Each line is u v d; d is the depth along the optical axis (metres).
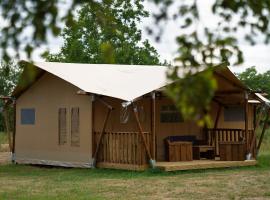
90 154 17.36
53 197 11.40
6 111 21.36
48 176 15.79
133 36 35.88
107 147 17.03
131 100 15.54
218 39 3.00
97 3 4.05
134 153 16.11
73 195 11.70
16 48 2.99
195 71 2.78
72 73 18.22
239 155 17.91
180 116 19.48
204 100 2.61
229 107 20.31
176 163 16.77
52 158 19.03
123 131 18.02
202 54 2.97
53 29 2.94
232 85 17.72
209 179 14.41
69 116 18.34
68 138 18.36
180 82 2.67
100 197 11.34
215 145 19.56
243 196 11.50
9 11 2.97
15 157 20.84
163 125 19.06
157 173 15.65
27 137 20.34
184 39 2.93
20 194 11.97
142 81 17.39
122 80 17.84
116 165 16.59
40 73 19.42
